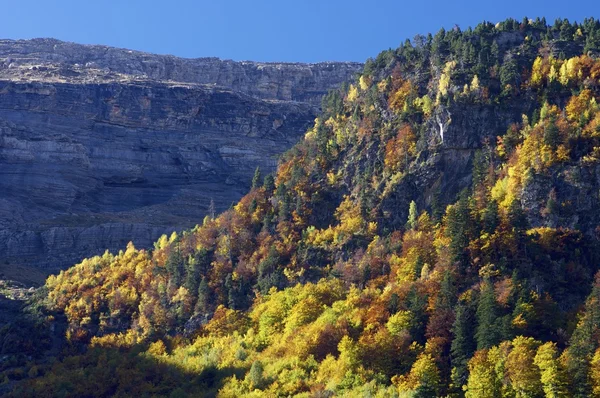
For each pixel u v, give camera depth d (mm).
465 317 197375
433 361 192125
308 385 198750
